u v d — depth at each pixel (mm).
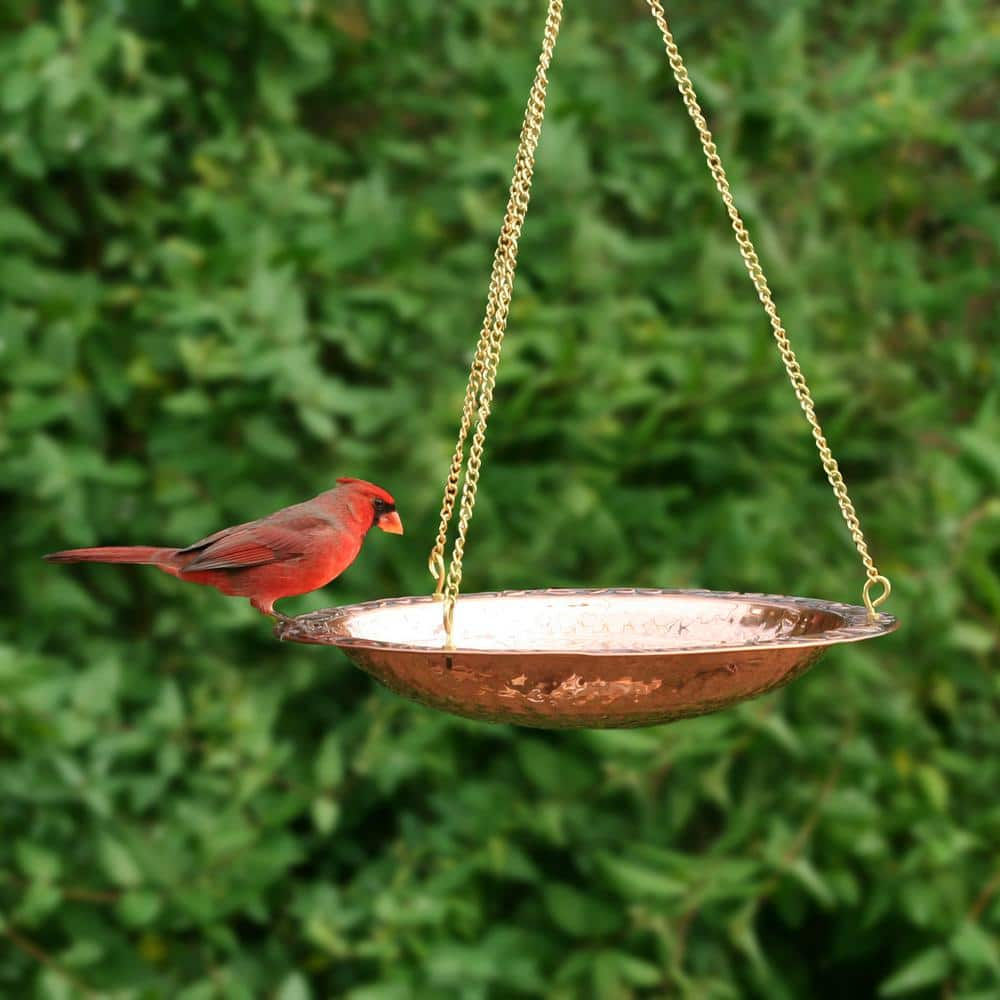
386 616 3559
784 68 5371
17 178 5039
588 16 5574
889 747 5359
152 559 3908
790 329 5324
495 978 5086
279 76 5242
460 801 5176
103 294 5082
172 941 5059
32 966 4918
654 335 5254
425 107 5391
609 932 5156
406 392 5184
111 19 4840
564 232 5270
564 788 5172
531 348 5320
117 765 4992
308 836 5340
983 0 5586
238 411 5074
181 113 5246
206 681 5066
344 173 5512
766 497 5277
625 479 5367
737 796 5293
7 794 4734
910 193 5625
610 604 3779
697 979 5266
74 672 5023
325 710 5371
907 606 5305
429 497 5066
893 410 5512
